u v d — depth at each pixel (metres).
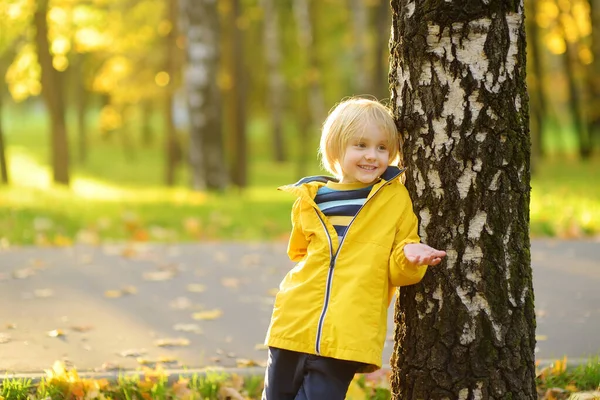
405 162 3.40
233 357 4.89
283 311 3.32
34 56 17.72
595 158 26.44
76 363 4.63
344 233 3.29
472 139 3.24
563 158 26.95
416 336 3.38
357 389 4.16
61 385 4.07
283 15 26.61
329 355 3.16
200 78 16.05
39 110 61.56
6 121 56.62
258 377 4.40
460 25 3.20
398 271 3.17
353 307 3.17
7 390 3.98
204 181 16.36
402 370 3.45
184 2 16.08
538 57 23.12
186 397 4.04
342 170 3.46
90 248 8.70
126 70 23.39
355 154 3.33
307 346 3.23
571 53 25.59
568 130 42.91
